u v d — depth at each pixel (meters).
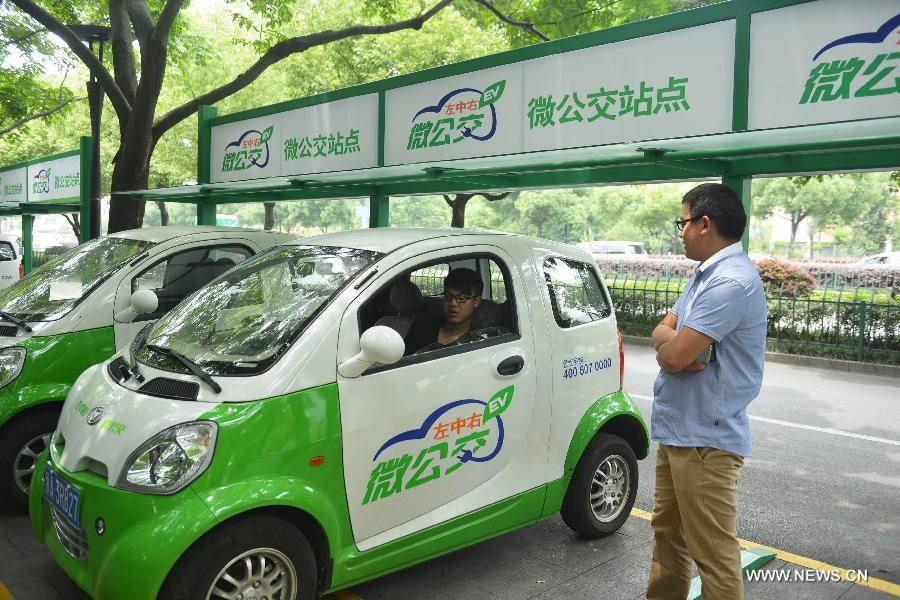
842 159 4.66
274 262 4.03
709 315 2.98
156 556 2.83
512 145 5.94
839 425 7.89
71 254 5.86
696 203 3.13
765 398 9.27
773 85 4.48
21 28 16.23
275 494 3.07
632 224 50.81
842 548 4.64
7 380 4.60
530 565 4.21
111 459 3.07
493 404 3.82
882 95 4.06
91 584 3.03
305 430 3.19
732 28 4.66
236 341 3.48
